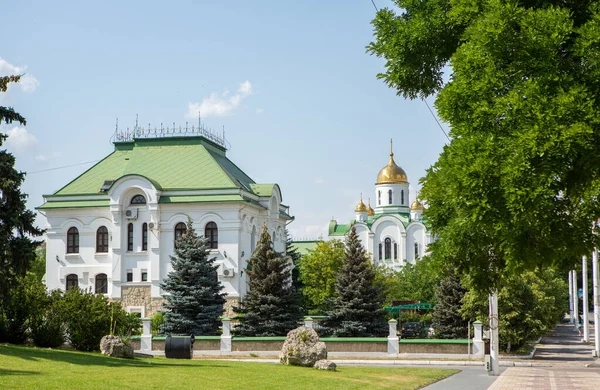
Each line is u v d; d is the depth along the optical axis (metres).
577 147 11.44
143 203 62.25
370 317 48.97
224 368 25.66
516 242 12.69
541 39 12.15
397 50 15.45
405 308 60.62
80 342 32.19
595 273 46.25
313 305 68.56
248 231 63.41
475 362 38.81
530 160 11.77
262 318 47.66
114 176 65.75
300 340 29.03
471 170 12.22
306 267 69.81
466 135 12.86
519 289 44.47
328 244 71.00
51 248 64.06
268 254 49.31
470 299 44.47
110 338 28.61
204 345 43.88
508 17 12.29
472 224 13.29
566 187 12.17
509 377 30.34
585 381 28.36
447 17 14.95
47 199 64.56
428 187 14.25
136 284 61.53
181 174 64.19
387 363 38.59
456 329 48.62
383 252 102.12
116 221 62.16
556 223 12.59
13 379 17.64
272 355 42.53
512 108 12.08
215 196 61.34
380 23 15.83
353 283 49.56
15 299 30.97
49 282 63.75
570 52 12.52
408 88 16.38
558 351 50.44
